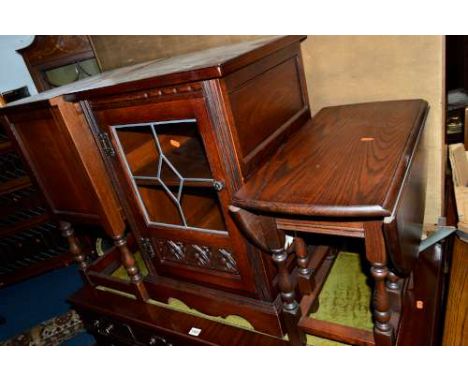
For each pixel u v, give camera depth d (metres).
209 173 0.90
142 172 1.03
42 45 2.32
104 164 1.06
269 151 0.91
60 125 0.98
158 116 0.86
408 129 0.83
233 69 0.75
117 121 0.94
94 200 1.10
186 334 1.11
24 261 2.43
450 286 0.98
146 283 1.24
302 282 0.98
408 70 1.02
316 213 0.63
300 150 0.86
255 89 0.86
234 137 0.78
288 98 1.01
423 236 1.17
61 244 2.46
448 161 1.28
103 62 1.58
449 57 1.34
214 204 1.15
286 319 0.91
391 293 0.85
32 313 2.16
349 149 0.80
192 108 0.79
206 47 1.30
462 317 0.88
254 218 0.76
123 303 1.32
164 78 0.78
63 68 2.40
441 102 1.02
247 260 0.95
